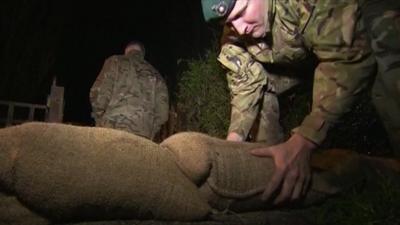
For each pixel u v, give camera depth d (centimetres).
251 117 301
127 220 179
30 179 158
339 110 212
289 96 356
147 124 474
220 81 475
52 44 875
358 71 211
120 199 172
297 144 213
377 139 377
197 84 497
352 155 245
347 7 210
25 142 163
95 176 167
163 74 1021
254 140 331
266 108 320
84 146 171
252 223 195
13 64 809
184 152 194
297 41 254
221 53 308
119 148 178
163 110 490
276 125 327
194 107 517
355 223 192
